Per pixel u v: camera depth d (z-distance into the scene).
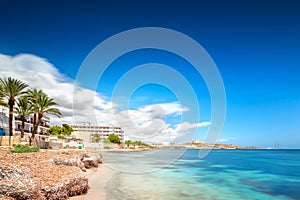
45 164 11.75
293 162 37.97
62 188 8.63
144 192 11.41
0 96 32.22
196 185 14.27
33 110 36.25
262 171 24.16
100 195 10.23
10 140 30.33
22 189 7.13
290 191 13.48
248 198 11.44
